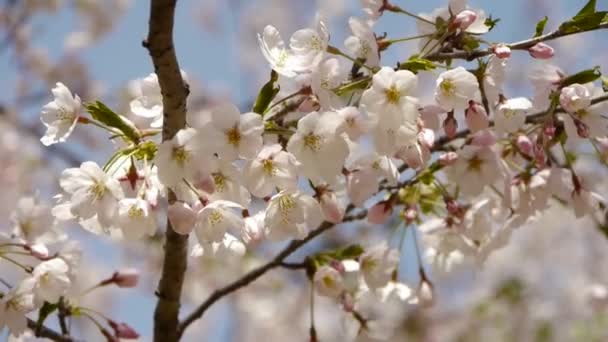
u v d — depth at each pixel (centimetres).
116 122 113
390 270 124
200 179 109
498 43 116
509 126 118
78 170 112
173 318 124
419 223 128
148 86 117
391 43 117
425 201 128
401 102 112
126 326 125
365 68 115
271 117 116
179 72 110
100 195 112
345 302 125
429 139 114
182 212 111
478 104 116
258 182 111
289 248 126
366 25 114
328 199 115
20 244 119
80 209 112
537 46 116
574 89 117
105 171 113
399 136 112
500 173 120
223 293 126
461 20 117
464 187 120
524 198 123
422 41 121
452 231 128
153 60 109
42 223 124
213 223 112
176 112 111
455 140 129
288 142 111
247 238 113
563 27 116
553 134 118
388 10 120
